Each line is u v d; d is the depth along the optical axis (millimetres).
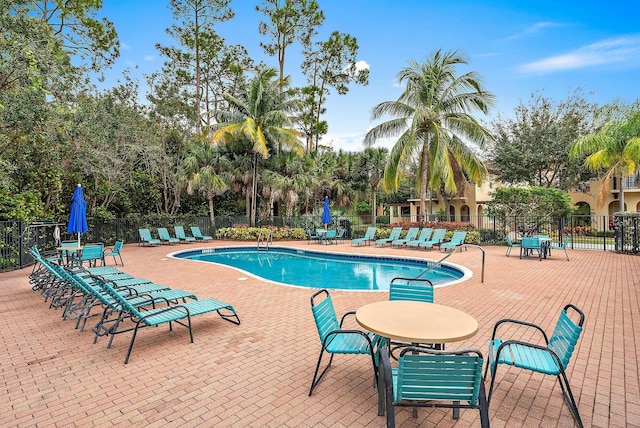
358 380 3609
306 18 27125
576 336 2781
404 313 3381
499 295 7246
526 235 17188
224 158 21094
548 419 2912
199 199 24297
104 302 4871
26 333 5078
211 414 3000
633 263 11445
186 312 4699
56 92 10836
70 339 4828
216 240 21438
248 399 3244
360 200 27438
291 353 4328
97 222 18375
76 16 14312
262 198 22984
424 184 18328
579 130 23062
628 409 3045
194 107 25609
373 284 10352
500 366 3922
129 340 4785
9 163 10883
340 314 5914
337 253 15305
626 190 22922
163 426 2828
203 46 25844
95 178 16828
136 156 19578
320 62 29344
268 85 21344
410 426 2811
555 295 7219
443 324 3066
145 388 3461
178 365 3988
